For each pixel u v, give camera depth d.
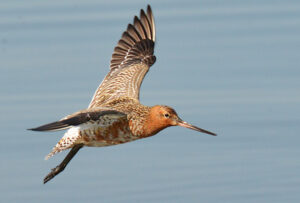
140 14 19.23
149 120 15.90
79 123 14.02
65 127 13.67
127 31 19.09
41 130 13.22
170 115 15.81
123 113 15.16
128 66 18.31
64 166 17.06
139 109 15.94
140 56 18.81
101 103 16.81
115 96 16.97
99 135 15.54
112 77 17.83
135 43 19.02
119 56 18.70
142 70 18.12
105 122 15.36
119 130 15.66
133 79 17.64
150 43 19.05
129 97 16.75
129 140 15.98
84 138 15.55
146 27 19.23
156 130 15.98
